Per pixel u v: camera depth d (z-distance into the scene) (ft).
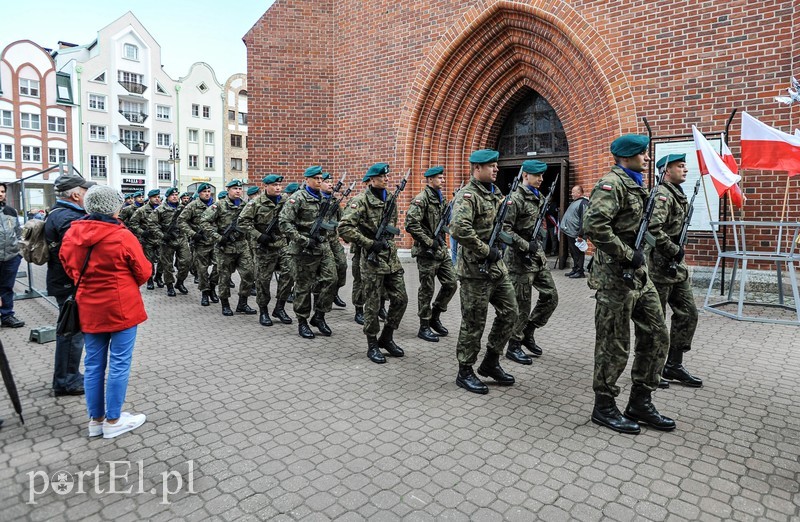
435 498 9.57
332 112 47.26
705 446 11.53
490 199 15.08
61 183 14.55
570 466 10.69
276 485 10.07
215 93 165.99
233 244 25.76
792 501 9.41
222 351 19.43
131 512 9.24
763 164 24.27
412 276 37.11
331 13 46.78
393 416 13.30
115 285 11.84
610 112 33.53
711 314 23.61
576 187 35.65
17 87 132.57
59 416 13.55
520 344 18.03
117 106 147.54
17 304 29.40
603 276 12.48
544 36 36.40
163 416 13.42
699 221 29.71
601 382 12.55
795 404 13.82
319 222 20.93
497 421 12.94
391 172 43.73
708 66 29.94
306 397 14.67
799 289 27.04
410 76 42.01
